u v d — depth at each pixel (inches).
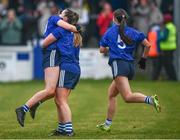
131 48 1066.7
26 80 2210.9
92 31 2415.1
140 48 2266.2
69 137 1020.5
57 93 1042.1
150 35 2135.8
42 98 1033.5
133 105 1497.3
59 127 1048.2
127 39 1059.9
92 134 1060.5
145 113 1354.6
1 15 2352.4
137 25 2311.8
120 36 1061.8
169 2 2415.1
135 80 2166.6
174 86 1940.2
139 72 2272.4
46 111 1391.5
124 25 1064.2
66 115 1037.8
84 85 2003.0
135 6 2336.4
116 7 2421.3
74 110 1422.2
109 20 2230.6
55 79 1034.7
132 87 1914.4
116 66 1056.8
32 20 2353.6
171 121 1231.5
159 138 1005.2
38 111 1391.5
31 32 2353.6
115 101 1093.1
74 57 1047.6
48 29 1043.3
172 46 2122.3
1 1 2443.4
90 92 1798.7
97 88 1909.4
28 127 1162.0
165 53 2127.2
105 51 1080.2
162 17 2298.2
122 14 1067.3
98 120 1257.4
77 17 1057.5
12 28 2295.8
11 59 2217.0
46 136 1035.9
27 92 1814.7
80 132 1088.8
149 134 1056.8
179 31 2187.5
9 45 2289.6
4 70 2214.6
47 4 2409.0
